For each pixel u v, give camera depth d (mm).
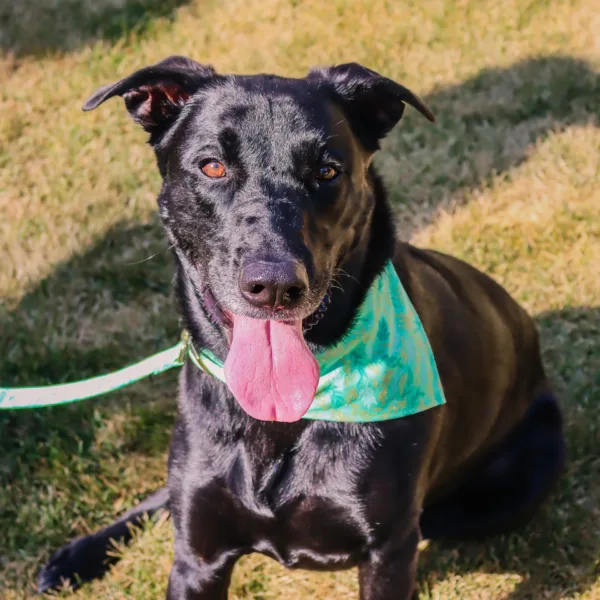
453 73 1938
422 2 2131
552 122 1800
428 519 1237
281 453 1039
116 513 1281
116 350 1442
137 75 1023
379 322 1036
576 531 1238
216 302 1007
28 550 1238
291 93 1012
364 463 1031
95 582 1219
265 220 969
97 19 2193
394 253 1063
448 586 1202
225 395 1037
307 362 984
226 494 1044
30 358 1421
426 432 1061
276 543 1069
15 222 1627
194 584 1088
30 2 2277
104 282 1548
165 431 1347
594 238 1556
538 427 1276
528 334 1272
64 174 1747
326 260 991
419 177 1694
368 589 1080
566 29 2029
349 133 1028
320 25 2098
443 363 1113
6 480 1293
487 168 1700
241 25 2143
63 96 1960
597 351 1420
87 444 1330
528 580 1207
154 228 1621
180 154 1023
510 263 1525
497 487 1239
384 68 1966
